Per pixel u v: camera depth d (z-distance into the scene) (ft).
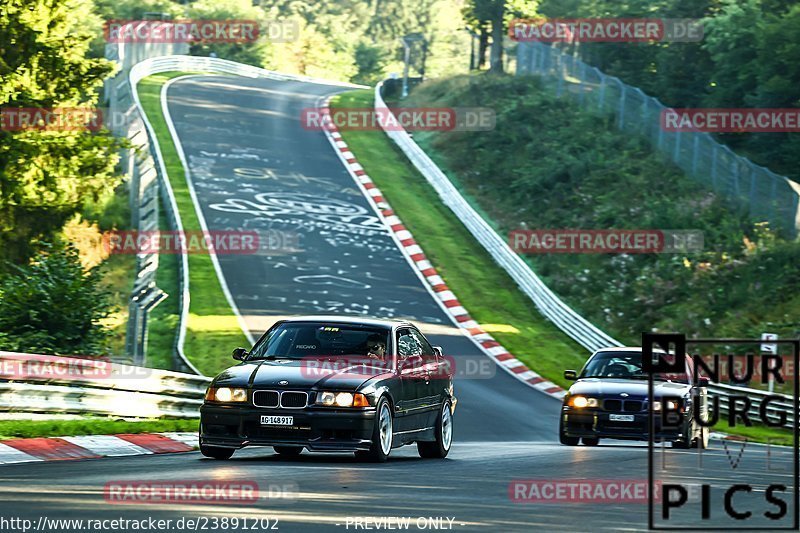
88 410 198.59
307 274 513.86
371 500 103.55
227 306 455.63
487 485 122.93
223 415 151.53
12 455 144.97
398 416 160.15
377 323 170.30
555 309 490.49
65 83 376.68
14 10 365.61
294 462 151.23
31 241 373.20
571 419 217.56
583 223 608.60
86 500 96.27
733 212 562.66
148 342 407.44
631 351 234.38
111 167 384.68
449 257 570.05
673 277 518.78
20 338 269.64
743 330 462.60
